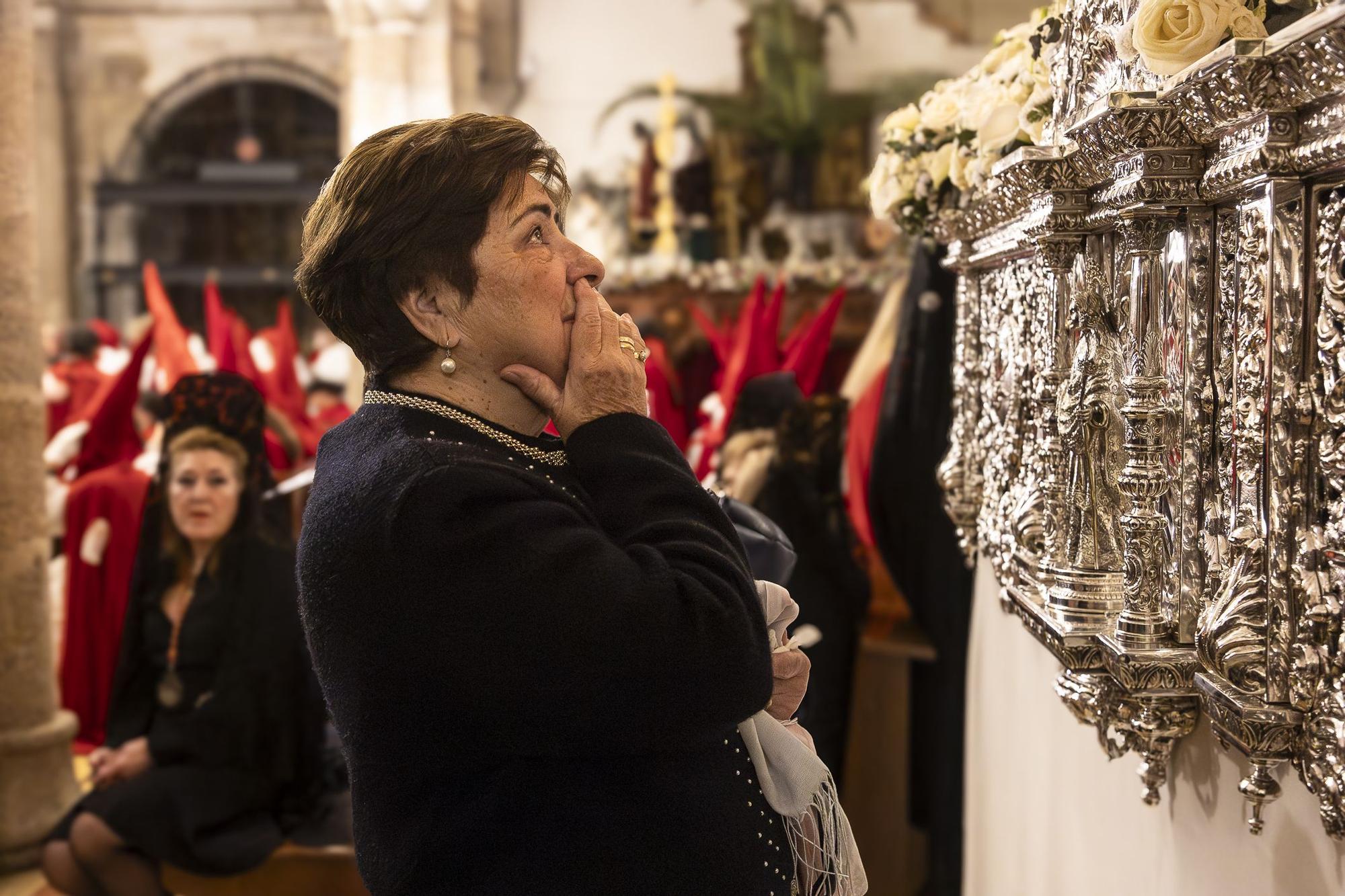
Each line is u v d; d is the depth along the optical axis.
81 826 2.68
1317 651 0.94
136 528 4.39
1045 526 1.38
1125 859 1.54
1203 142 1.04
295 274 1.21
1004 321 1.69
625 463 1.15
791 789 1.20
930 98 1.92
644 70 13.22
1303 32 0.81
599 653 1.04
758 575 1.96
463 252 1.14
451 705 1.06
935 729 2.89
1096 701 1.28
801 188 13.09
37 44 13.32
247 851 2.63
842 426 3.19
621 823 1.09
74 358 7.50
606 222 13.07
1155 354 1.14
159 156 13.85
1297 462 0.95
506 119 1.20
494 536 1.05
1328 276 0.92
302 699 2.79
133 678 2.85
